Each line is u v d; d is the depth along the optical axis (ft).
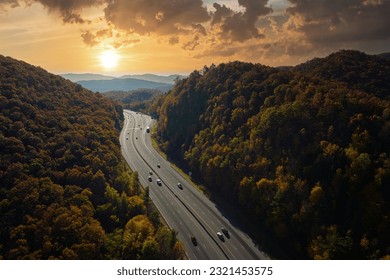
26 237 281.33
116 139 578.25
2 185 325.62
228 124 500.33
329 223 309.63
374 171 307.78
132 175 463.42
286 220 336.08
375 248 269.03
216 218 381.40
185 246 325.21
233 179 414.21
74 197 342.44
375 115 356.59
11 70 563.48
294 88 460.14
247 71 612.70
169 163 575.38
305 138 378.94
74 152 431.84
